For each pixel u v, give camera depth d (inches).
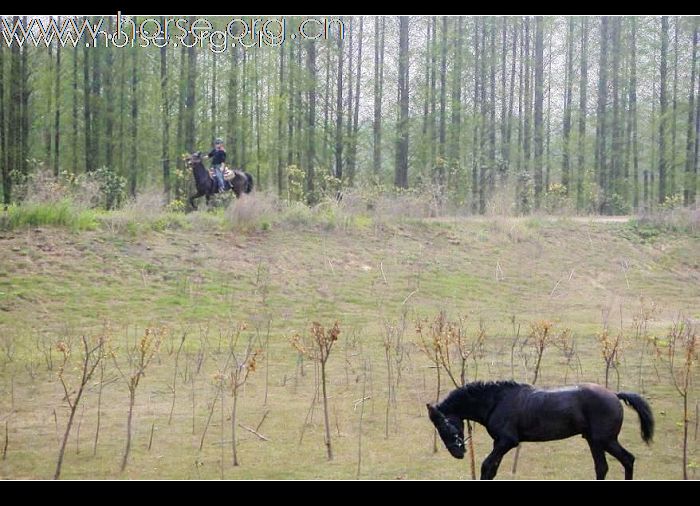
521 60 1734.7
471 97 1729.8
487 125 1740.9
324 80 1535.4
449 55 1579.7
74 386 522.6
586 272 952.3
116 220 878.4
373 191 1093.1
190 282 791.1
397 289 831.7
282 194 1462.8
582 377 544.1
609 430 329.1
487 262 941.2
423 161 1533.0
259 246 892.0
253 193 977.5
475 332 682.8
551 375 550.0
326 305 773.3
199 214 949.2
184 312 725.9
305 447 415.8
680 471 376.8
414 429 445.7
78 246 819.4
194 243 874.1
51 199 885.8
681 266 1010.1
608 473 376.2
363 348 631.2
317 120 1571.1
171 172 1451.8
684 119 1833.2
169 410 477.7
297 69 1444.4
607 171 1782.7
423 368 571.2
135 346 600.4
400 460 396.8
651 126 1663.4
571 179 1695.4
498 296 844.6
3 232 822.5
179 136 1398.9
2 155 1299.2
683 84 1631.4
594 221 1127.6
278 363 586.6
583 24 1696.6
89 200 958.4
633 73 1663.4
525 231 1024.9
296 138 1518.2
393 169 1857.8
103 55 1363.2
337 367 577.3
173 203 1019.9
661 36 1576.0
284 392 516.7
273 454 404.5
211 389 520.4
